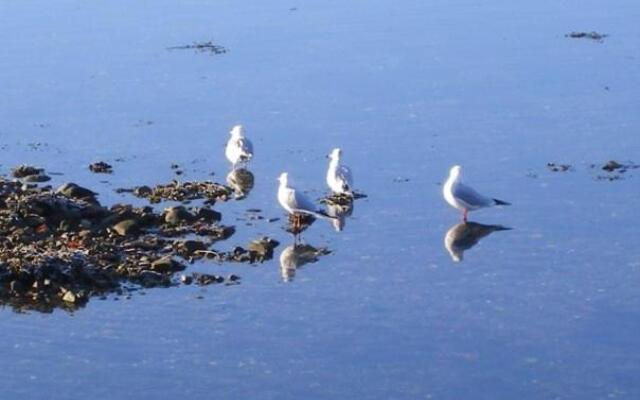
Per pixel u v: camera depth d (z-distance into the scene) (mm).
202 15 60312
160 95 46562
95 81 48625
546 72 49156
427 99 45531
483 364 25625
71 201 33281
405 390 24672
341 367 25578
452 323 27391
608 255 30906
